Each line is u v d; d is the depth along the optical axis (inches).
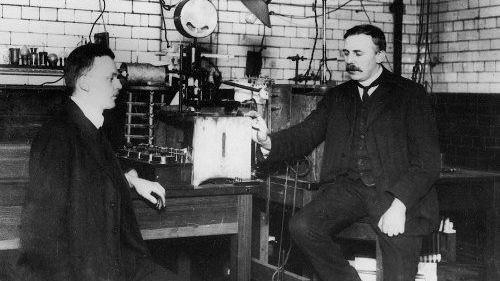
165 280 100.1
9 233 109.1
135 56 193.8
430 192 128.9
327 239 129.4
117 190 99.3
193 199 122.6
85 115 101.0
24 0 182.2
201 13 136.5
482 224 179.8
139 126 147.5
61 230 91.9
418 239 125.4
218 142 126.3
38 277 90.4
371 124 130.4
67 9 186.4
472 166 199.0
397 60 230.5
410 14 232.4
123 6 191.6
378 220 127.3
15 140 170.9
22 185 109.8
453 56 216.5
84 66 101.7
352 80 138.9
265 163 148.7
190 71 139.9
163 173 121.7
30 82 183.2
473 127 198.8
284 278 152.3
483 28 204.2
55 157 92.7
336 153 135.6
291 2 218.1
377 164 129.3
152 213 119.0
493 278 162.4
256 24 212.8
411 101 129.0
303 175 150.3
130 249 103.3
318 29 222.1
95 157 98.0
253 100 150.5
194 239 188.9
